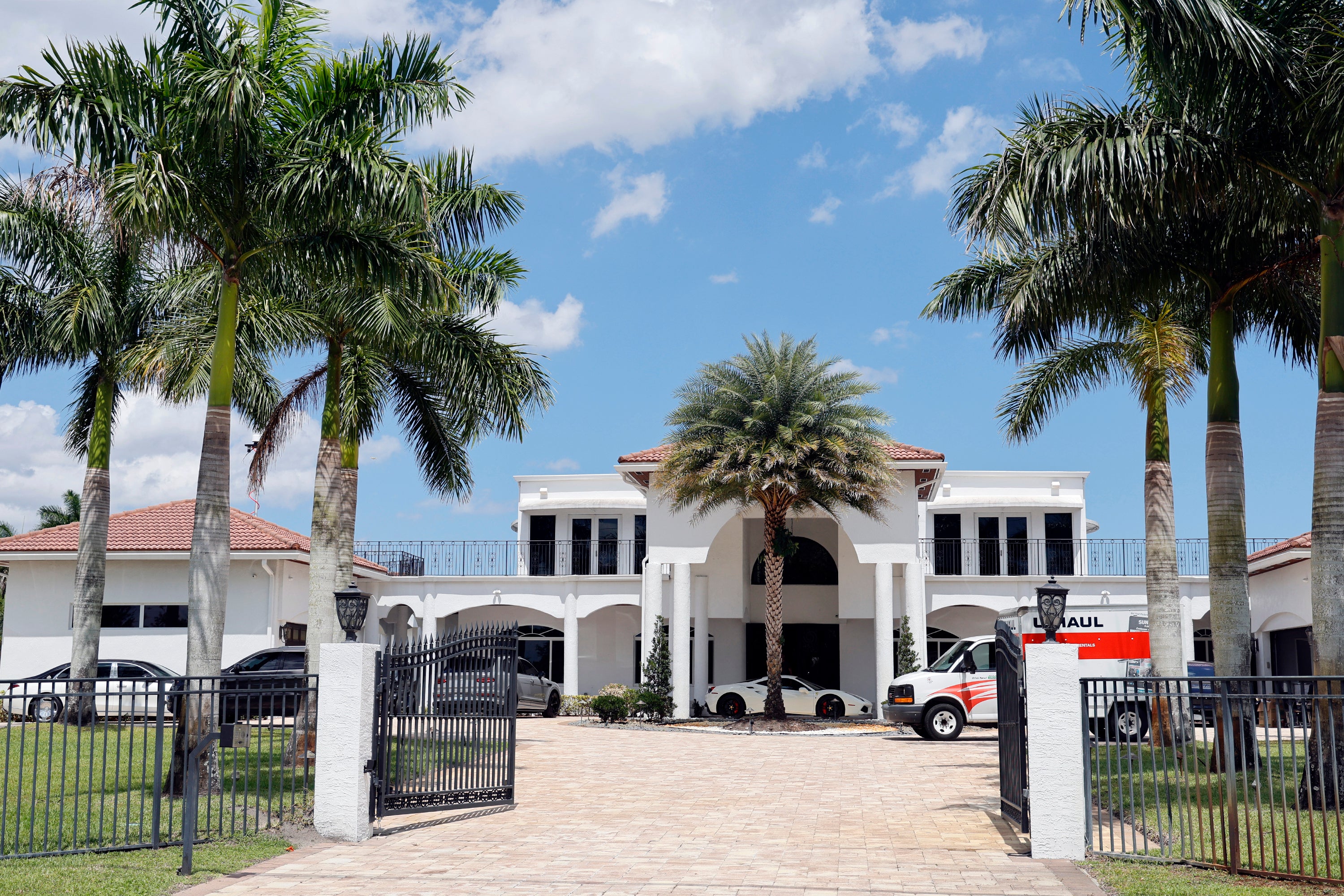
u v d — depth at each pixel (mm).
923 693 21125
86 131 11352
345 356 17453
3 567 40250
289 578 29047
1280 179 12062
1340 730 10703
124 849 8930
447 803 11297
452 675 11531
